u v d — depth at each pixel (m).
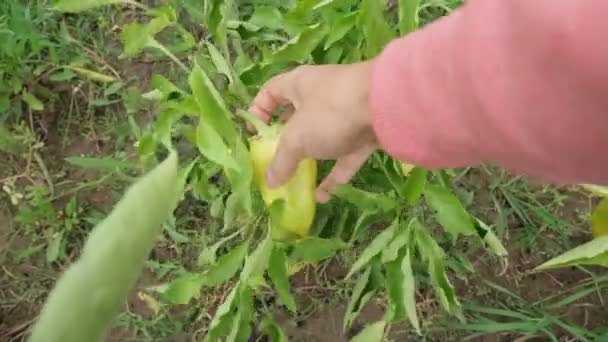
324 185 1.04
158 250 1.41
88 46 1.50
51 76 1.46
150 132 1.21
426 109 0.65
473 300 1.40
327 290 1.39
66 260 1.42
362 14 0.99
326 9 1.08
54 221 1.41
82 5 1.14
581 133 0.54
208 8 1.12
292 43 1.09
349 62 1.14
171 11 1.14
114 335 1.37
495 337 1.39
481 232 1.10
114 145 1.48
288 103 1.07
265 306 1.37
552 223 1.41
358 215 1.23
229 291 1.37
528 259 1.42
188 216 1.41
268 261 1.06
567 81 0.50
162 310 1.38
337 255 1.39
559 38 0.49
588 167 0.59
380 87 0.70
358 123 0.84
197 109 1.01
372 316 1.38
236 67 1.24
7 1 1.44
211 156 0.91
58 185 1.45
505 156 0.62
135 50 1.13
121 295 0.32
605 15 0.46
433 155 0.69
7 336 1.38
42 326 0.29
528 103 0.53
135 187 0.33
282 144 0.93
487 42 0.55
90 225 1.43
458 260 1.39
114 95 1.49
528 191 1.43
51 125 1.48
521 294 1.41
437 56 0.64
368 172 1.15
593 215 1.26
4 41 1.40
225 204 1.25
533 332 1.35
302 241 1.07
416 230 1.05
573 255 1.00
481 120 0.59
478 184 1.44
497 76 0.54
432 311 1.38
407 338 1.37
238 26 1.18
